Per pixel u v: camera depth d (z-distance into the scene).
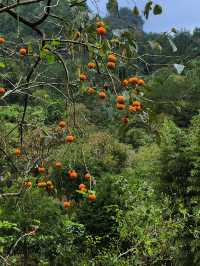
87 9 2.65
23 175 3.30
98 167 15.86
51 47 2.56
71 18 2.68
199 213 9.20
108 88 2.41
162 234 8.21
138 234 8.04
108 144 17.14
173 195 10.40
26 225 8.09
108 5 2.60
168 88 27.69
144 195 9.36
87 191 2.98
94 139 17.02
